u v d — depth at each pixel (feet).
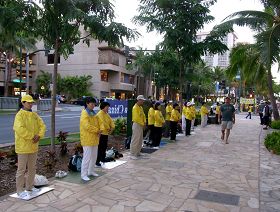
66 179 23.38
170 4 50.98
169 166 29.22
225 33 52.21
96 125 23.75
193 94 226.58
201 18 51.49
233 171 28.50
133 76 196.44
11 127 56.39
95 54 176.55
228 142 47.09
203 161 32.30
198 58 53.88
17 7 26.63
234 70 81.00
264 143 45.34
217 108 80.07
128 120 39.55
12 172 24.27
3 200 18.88
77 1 27.58
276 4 50.44
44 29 29.66
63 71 182.80
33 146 19.40
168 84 155.12
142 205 18.98
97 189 21.48
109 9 29.35
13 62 132.36
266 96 234.17
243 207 19.42
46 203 18.69
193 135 54.34
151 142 40.22
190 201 20.06
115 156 31.60
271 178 26.53
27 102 19.11
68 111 110.32
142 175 25.57
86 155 23.25
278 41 43.34
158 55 55.77
